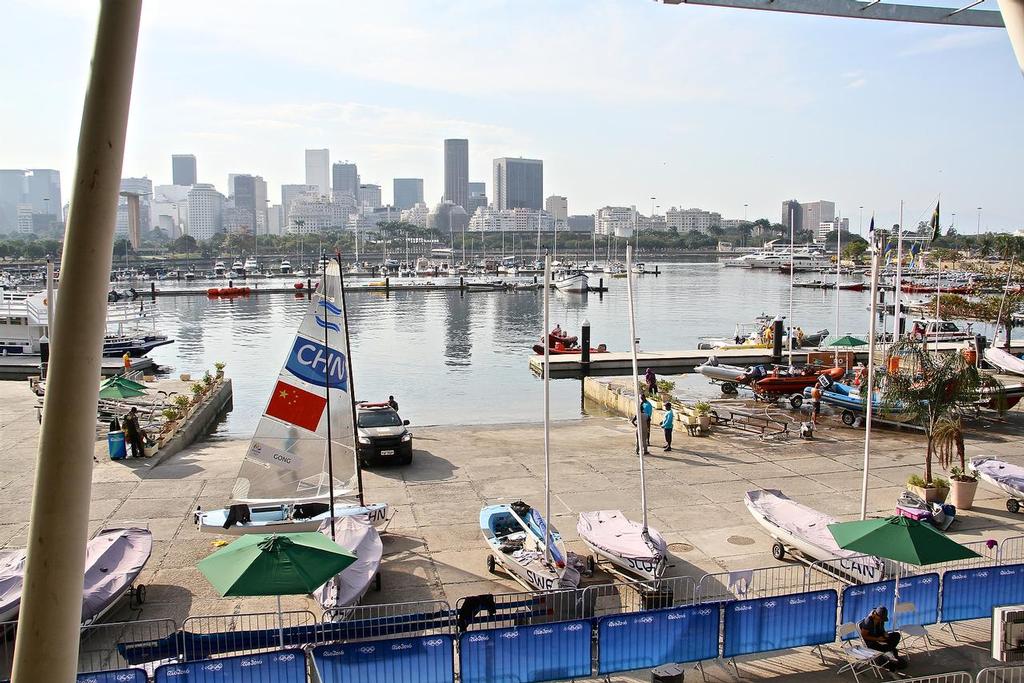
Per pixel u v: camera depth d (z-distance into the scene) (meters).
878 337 56.09
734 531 17.80
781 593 14.44
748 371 40.06
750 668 12.24
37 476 4.72
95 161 4.74
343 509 17.22
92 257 4.77
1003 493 20.78
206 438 31.86
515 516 16.44
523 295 126.62
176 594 14.61
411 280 155.75
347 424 17.66
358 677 10.70
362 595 14.34
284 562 11.44
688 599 14.26
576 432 29.12
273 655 10.52
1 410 31.77
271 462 17.19
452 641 10.97
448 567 15.83
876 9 11.18
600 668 11.52
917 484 19.67
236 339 71.56
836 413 32.38
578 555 16.38
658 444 26.53
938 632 13.37
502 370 52.97
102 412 31.16
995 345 51.25
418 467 23.52
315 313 17.09
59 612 4.71
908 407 20.05
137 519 18.55
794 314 90.81
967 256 134.75
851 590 12.58
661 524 18.27
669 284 148.25
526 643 11.21
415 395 43.75
